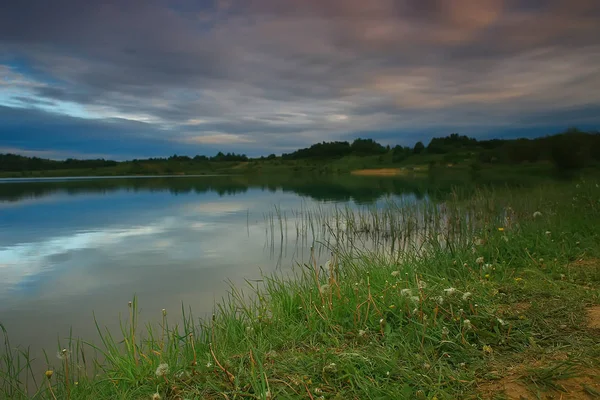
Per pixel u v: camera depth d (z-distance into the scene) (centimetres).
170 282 866
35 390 430
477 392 305
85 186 5238
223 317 541
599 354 335
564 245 686
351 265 700
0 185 5450
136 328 600
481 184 2938
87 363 491
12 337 591
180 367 385
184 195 3600
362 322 448
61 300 766
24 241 1434
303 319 495
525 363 337
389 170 7194
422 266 655
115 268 1013
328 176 7519
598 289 482
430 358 361
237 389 331
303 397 317
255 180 6831
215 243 1331
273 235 1465
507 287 507
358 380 330
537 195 1500
